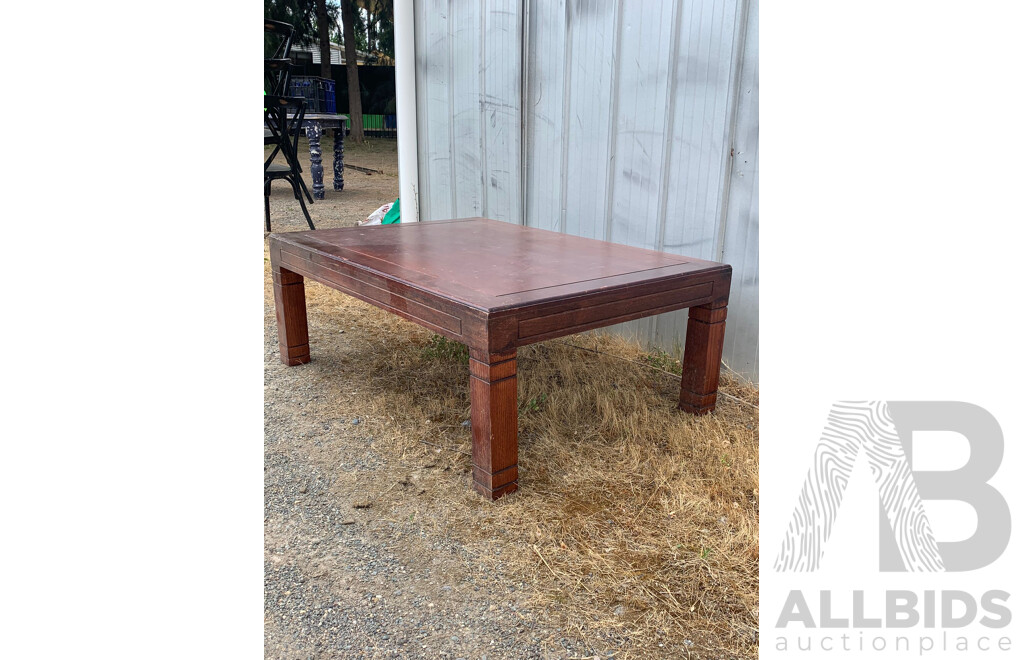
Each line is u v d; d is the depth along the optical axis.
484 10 3.72
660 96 2.92
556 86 3.40
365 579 1.65
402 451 2.27
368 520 1.89
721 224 2.80
